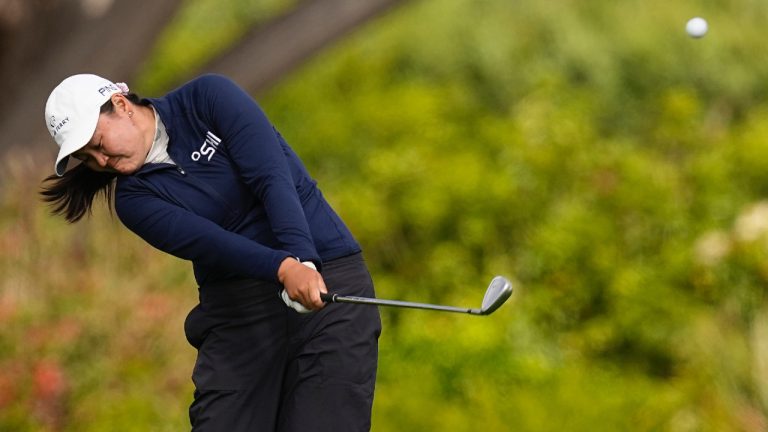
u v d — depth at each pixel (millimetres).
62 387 28969
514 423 30172
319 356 13766
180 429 29000
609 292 38938
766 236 37188
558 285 39500
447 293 40156
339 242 14039
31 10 38844
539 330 39000
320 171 48406
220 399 14008
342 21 42969
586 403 30734
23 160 37156
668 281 38250
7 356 29625
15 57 39375
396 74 56125
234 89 13555
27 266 32281
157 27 40562
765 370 32875
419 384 32656
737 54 58031
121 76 40375
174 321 31016
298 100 53156
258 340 13961
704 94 57375
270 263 12867
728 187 41750
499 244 41656
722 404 32500
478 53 56000
